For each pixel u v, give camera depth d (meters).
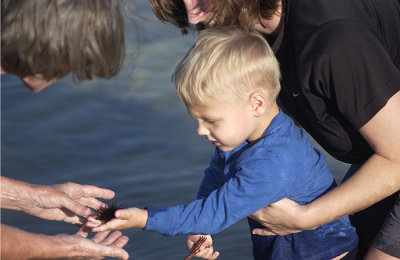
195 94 3.56
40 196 3.78
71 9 2.70
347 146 3.77
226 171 3.94
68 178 7.40
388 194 3.57
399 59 3.65
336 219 3.86
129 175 7.38
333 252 3.98
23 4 2.69
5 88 9.37
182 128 8.50
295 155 3.72
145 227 3.62
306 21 3.38
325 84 3.42
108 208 3.68
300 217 3.66
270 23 3.68
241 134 3.67
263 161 3.66
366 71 3.30
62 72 2.89
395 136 3.40
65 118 8.73
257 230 4.04
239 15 3.56
